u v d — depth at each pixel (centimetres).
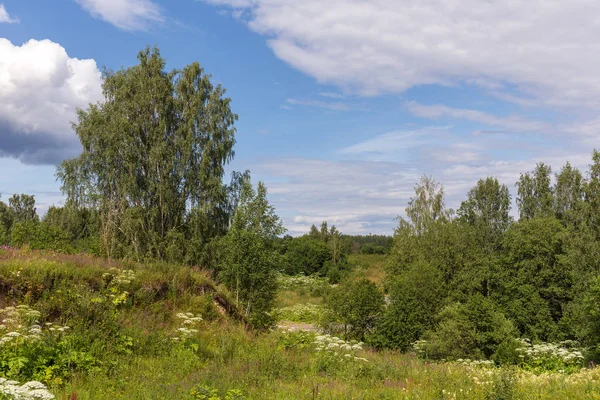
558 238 2942
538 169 4566
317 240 8325
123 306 1455
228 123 3847
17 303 1251
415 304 2612
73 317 1205
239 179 3819
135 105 3500
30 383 677
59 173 3503
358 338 2755
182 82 3706
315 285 5738
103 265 1669
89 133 3525
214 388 944
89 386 913
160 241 3353
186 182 3553
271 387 995
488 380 1123
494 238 4622
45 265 1432
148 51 3697
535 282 2891
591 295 2309
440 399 944
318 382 1073
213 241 3409
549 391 973
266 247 2342
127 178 3366
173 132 3669
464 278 3272
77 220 3706
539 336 2758
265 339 1584
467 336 2186
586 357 2091
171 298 1644
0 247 1797
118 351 1152
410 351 2498
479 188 4822
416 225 4350
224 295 1892
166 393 893
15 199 6512
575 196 4181
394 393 990
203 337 1454
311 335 1684
